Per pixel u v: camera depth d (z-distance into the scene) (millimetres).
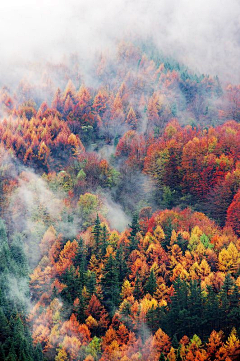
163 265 83312
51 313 72375
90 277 78562
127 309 72375
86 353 66438
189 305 71125
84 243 89812
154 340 67062
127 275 82062
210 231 99188
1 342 61219
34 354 63719
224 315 69500
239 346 64375
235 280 76562
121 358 65625
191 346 65250
